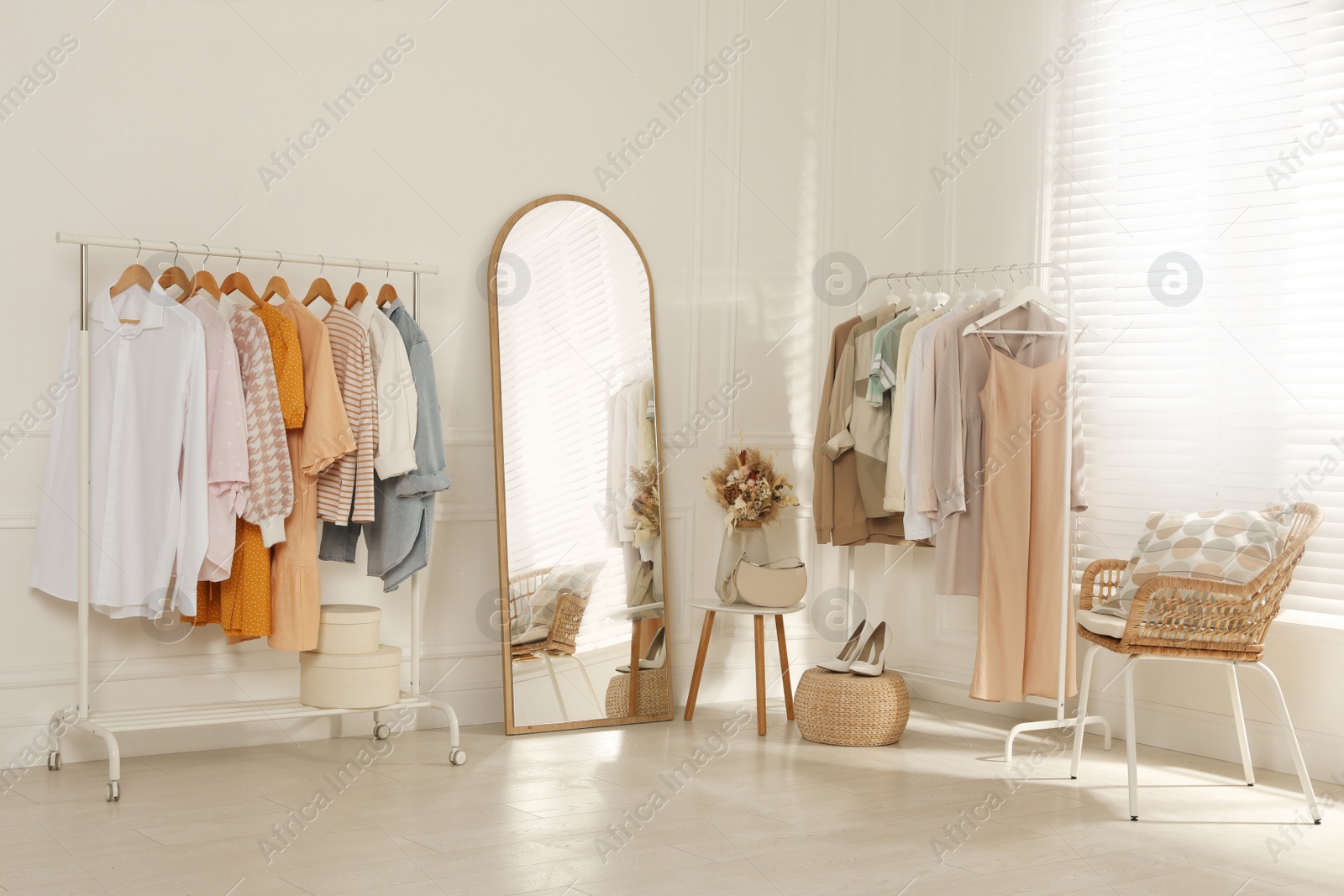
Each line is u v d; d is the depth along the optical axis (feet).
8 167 10.92
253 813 9.60
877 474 14.15
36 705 11.03
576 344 13.70
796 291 15.67
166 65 11.60
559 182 13.89
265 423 10.77
